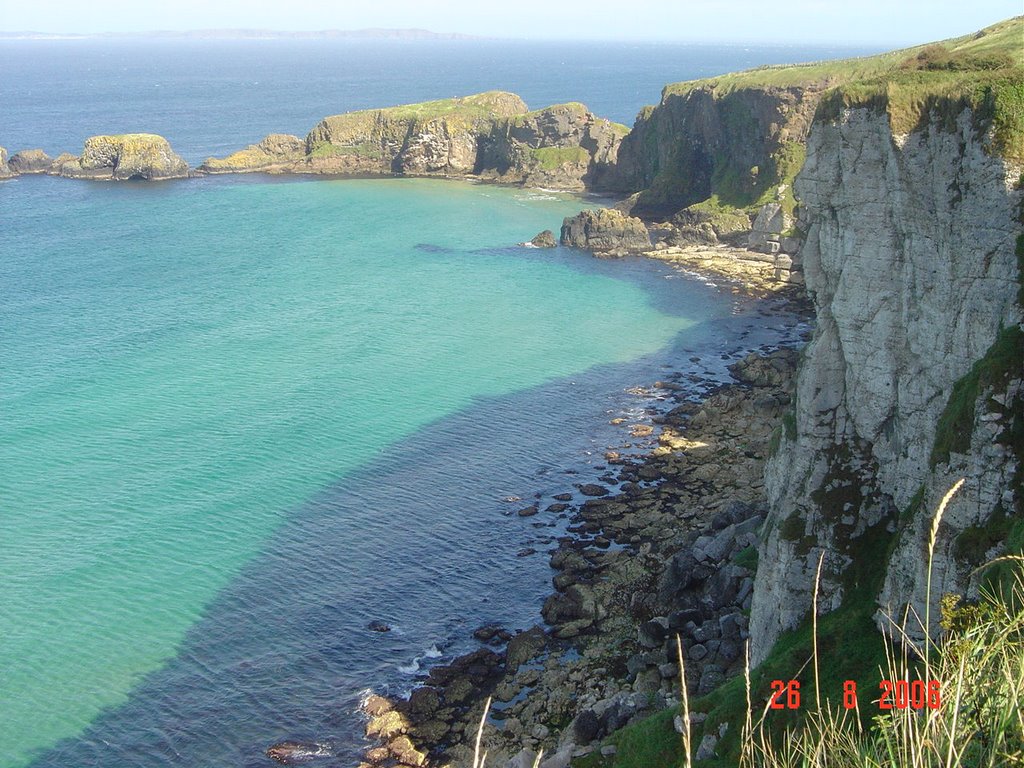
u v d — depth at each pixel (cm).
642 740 4334
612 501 7350
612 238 15425
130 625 5822
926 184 4388
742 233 15325
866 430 4753
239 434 8412
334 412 8944
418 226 17212
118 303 12125
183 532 6844
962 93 4269
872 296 4644
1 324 11112
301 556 6594
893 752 1522
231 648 5653
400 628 5878
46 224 16750
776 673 4206
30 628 5759
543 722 5019
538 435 8569
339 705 5216
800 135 15462
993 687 1525
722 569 5806
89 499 7238
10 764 4750
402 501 7356
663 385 9762
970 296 4225
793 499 4922
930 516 4019
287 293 12838
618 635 5731
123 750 4862
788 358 10038
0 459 7775
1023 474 3809
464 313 12125
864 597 4522
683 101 18300
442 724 5050
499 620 5975
